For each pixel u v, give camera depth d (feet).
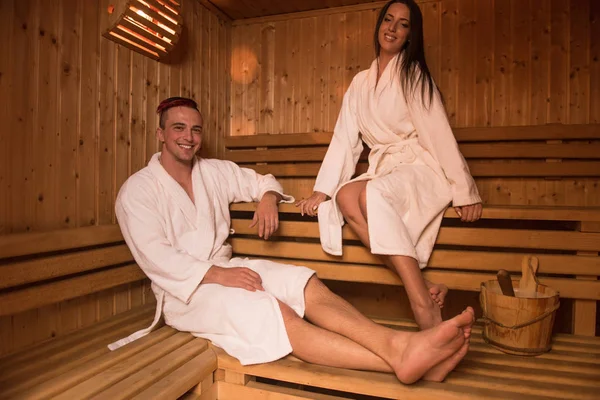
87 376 3.98
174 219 5.39
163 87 7.54
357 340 4.22
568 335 5.37
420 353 3.73
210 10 9.11
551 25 8.15
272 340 4.42
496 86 8.39
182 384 4.02
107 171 6.19
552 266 5.44
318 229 6.16
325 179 6.37
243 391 4.54
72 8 5.57
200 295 4.82
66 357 4.66
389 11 6.00
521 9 8.28
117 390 3.73
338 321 4.43
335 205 5.74
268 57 9.77
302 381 4.21
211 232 5.56
